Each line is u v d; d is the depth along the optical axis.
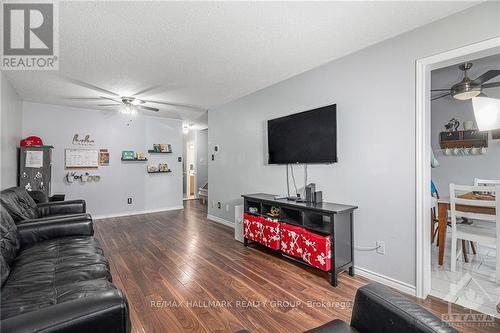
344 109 2.60
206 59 2.66
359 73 2.47
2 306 1.15
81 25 1.98
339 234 2.31
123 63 2.72
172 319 1.76
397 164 2.19
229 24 2.00
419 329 0.90
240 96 4.10
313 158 2.82
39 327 0.78
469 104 3.79
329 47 2.41
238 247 3.28
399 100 2.18
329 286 2.24
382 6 1.79
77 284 1.37
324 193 2.81
